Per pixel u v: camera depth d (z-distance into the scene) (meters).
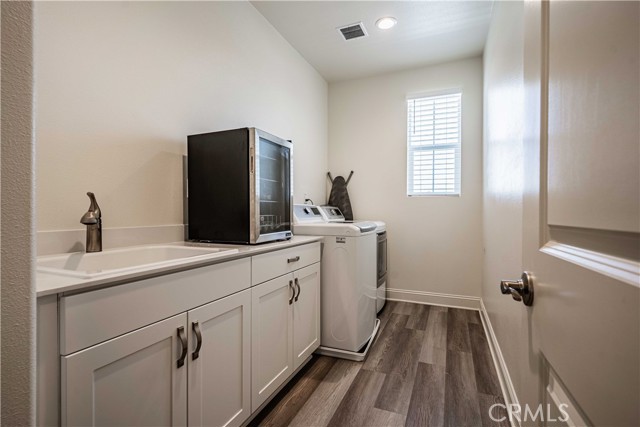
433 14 2.46
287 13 2.46
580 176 0.45
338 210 3.52
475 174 3.21
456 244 3.29
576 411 0.46
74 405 0.76
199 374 1.13
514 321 1.51
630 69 0.34
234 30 2.18
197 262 1.11
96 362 0.80
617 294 0.35
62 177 1.24
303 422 1.50
